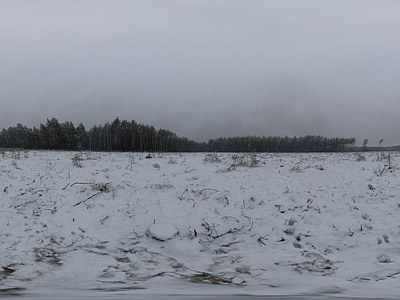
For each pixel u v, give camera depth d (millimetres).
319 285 4277
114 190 10195
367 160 14828
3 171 11430
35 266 5066
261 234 6969
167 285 4332
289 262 5449
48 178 11164
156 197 9680
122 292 3887
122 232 7164
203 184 11297
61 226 7172
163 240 6672
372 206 7957
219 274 4941
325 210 8086
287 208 8469
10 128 85312
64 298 3471
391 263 5184
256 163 14742
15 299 3486
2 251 5617
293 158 17969
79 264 5293
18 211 7750
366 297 3494
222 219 7949
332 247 6105
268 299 3410
